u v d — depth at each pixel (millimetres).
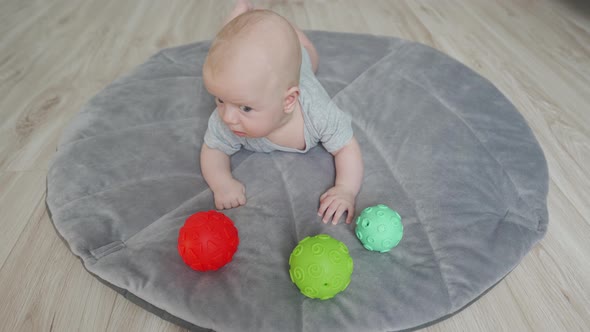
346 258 702
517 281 850
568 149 1170
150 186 932
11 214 996
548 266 877
